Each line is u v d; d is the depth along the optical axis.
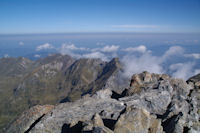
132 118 18.27
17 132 23.97
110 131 16.19
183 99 27.45
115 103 26.62
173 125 19.20
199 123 19.16
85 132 17.78
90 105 26.12
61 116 23.09
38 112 26.31
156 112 26.20
